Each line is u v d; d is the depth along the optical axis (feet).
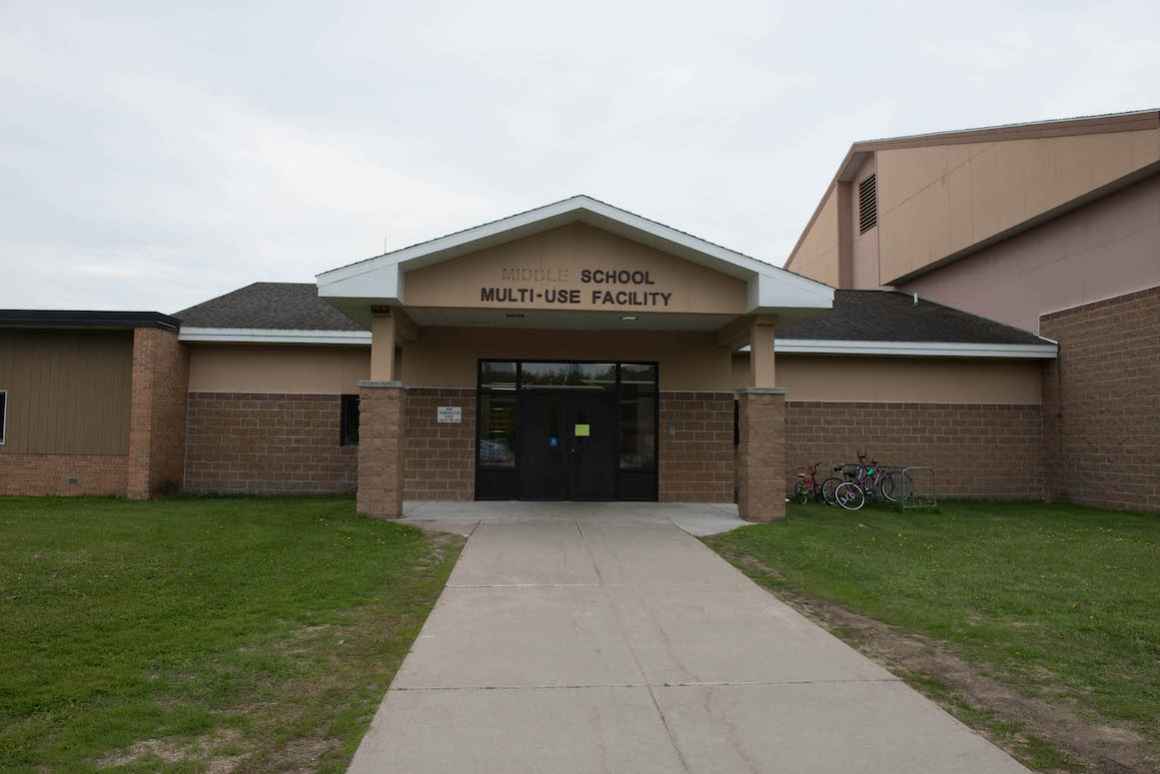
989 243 74.33
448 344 56.95
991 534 44.37
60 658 20.44
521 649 22.38
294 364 60.13
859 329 68.59
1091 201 61.87
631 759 15.23
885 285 93.50
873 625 25.30
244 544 35.86
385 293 43.16
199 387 59.82
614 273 46.01
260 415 59.77
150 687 18.58
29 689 18.22
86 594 26.73
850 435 64.28
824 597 28.86
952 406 65.36
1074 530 46.44
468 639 23.26
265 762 15.01
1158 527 48.29
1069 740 16.34
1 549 33.19
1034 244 69.00
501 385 57.26
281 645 22.21
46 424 56.08
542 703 18.19
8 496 54.95
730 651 22.36
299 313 64.69
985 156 73.46
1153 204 56.39
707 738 16.26
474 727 16.74
